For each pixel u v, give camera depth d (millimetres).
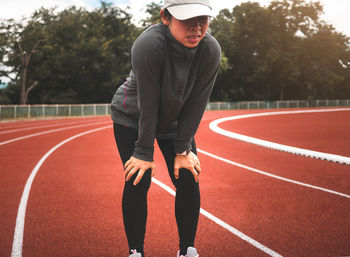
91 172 5711
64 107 27281
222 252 2477
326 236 2797
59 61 39344
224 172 5629
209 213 3445
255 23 47906
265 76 48844
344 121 19078
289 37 50719
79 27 41438
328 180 5012
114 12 46438
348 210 3539
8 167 6195
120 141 1940
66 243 2672
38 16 37281
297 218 3277
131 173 1738
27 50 36281
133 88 1858
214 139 10656
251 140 9938
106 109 30656
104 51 41688
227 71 50312
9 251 2512
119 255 2443
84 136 12156
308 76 51375
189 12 1450
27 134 13078
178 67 1634
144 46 1564
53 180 5098
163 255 2432
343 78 53938
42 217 3342
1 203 3861
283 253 2457
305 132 12672
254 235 2822
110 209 3623
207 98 1813
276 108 46594
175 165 1860
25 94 37625
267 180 5023
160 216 3359
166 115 1808
